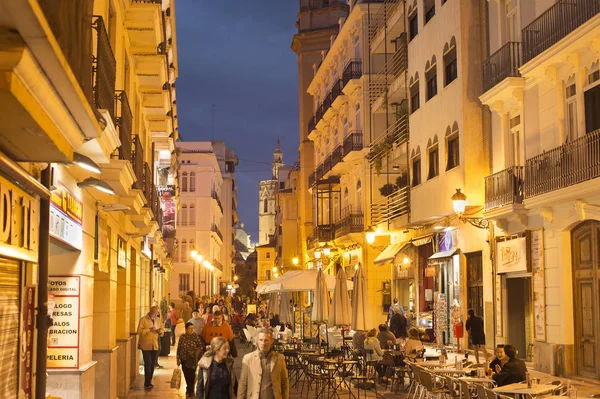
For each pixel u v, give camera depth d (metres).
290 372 23.00
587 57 20.03
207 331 17.52
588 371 20.22
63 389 12.23
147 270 31.16
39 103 6.02
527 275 23.28
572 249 21.22
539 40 22.02
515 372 13.54
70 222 11.30
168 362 27.95
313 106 64.19
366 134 42.88
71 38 6.79
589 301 20.30
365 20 43.31
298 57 68.81
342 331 24.67
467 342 27.30
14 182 7.73
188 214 76.25
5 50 5.09
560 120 21.34
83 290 12.73
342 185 49.41
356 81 43.75
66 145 7.39
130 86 18.00
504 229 24.39
